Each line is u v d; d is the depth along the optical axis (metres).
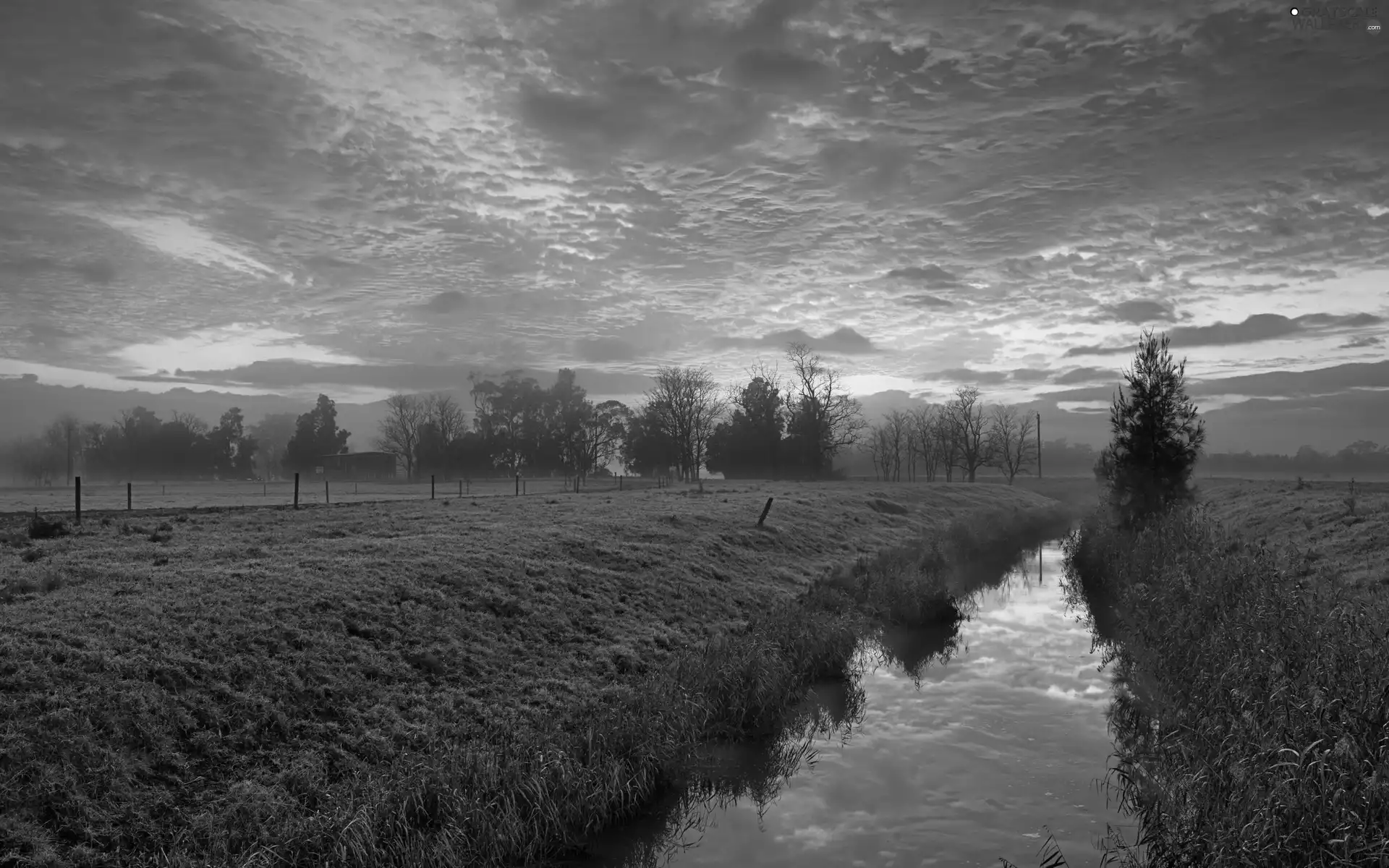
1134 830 11.20
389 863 9.62
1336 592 14.99
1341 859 7.64
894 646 21.89
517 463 139.88
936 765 13.77
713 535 31.88
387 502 40.19
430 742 12.66
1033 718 16.00
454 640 16.20
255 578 16.95
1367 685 9.85
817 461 105.00
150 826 9.77
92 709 10.93
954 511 63.75
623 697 15.24
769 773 13.53
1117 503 34.91
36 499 57.09
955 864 10.47
